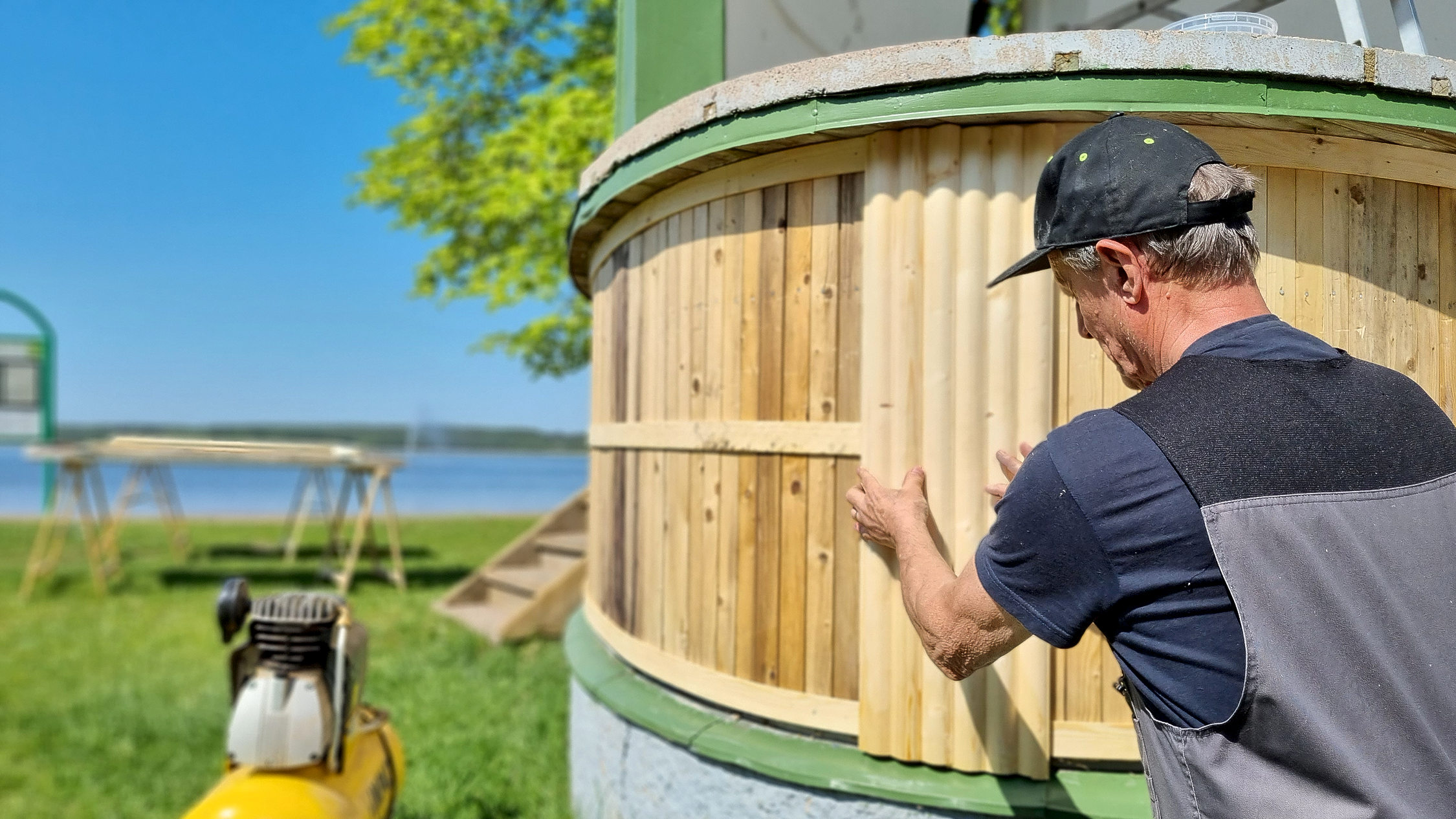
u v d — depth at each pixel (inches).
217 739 181.9
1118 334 53.2
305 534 597.9
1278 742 43.3
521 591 286.7
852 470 94.9
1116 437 47.3
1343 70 77.1
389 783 109.5
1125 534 46.1
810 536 97.6
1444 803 42.1
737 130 95.2
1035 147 85.8
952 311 87.4
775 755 95.7
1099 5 172.2
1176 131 51.3
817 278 96.9
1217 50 77.5
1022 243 86.2
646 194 116.8
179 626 295.0
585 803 134.8
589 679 128.2
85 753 173.5
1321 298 84.5
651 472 119.3
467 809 141.3
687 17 128.8
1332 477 44.7
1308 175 84.7
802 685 98.0
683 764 107.0
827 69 87.3
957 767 87.9
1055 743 87.4
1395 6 84.4
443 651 241.6
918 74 83.1
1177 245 49.2
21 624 298.0
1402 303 86.8
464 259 422.6
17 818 145.9
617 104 138.5
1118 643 48.8
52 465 721.6
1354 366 48.6
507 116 413.1
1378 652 43.0
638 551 122.9
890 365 89.9
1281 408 46.0
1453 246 88.8
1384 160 85.7
